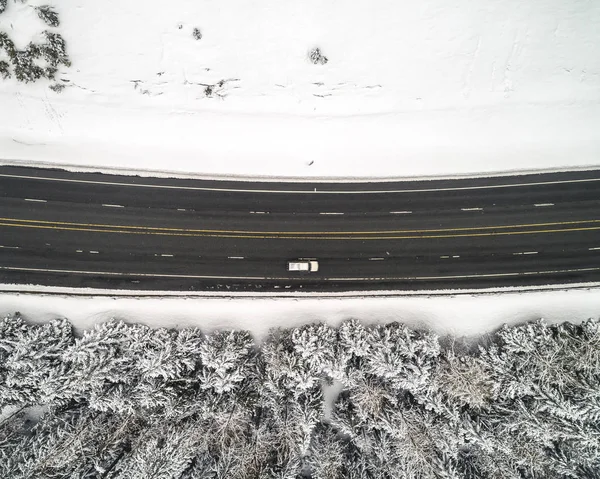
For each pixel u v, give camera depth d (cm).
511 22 3809
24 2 3659
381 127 4038
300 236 4191
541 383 3712
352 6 3766
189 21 3788
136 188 4097
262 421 3794
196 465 3822
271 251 4184
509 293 4162
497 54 3891
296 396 3709
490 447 3584
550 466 3762
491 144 4081
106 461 3716
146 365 3625
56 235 4106
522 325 4059
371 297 4169
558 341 3819
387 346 3750
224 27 3800
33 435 3884
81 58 3819
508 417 3741
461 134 4059
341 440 4047
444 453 3700
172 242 4153
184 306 4125
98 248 4128
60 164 4038
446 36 3850
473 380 3691
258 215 4169
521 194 4147
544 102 3984
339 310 4162
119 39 3809
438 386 3753
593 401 3588
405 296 4175
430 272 4203
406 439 3584
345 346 3869
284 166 4119
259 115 3981
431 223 4181
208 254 4172
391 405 3794
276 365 3691
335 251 4206
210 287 4166
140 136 4000
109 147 4022
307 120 4006
